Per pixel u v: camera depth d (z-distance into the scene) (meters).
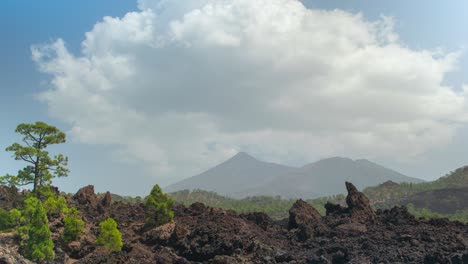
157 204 67.75
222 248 56.19
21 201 74.81
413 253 49.28
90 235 65.31
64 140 77.38
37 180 73.12
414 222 67.81
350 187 75.38
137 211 80.62
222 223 65.75
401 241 55.78
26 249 53.78
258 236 62.75
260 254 54.66
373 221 69.44
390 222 68.75
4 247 50.47
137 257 55.56
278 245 60.25
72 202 81.25
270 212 174.00
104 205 83.81
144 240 63.09
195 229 61.88
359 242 57.03
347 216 71.75
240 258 52.94
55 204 68.00
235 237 58.47
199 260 56.22
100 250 59.03
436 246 52.28
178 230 61.38
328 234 63.22
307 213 73.25
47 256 54.34
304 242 62.03
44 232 54.41
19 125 73.69
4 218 60.00
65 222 62.75
